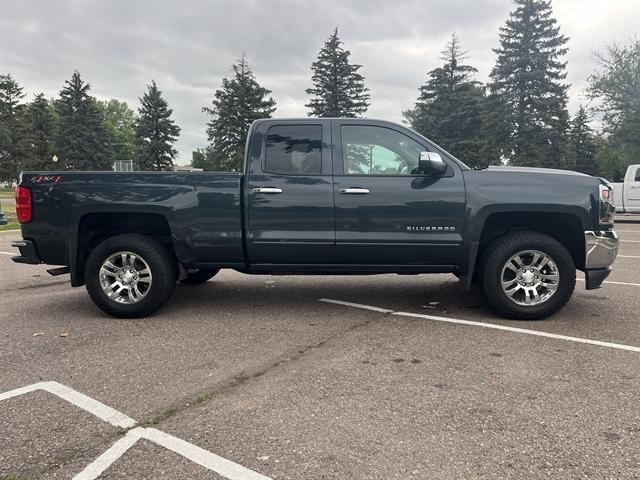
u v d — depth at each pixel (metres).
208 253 5.08
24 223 5.13
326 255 5.04
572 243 5.19
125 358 4.00
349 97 47.41
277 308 5.61
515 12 41.84
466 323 4.93
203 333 4.66
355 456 2.57
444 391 3.33
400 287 6.76
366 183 4.93
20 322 5.11
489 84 42.41
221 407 3.12
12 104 62.12
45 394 3.33
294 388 3.40
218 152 49.16
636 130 32.47
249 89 47.88
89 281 5.13
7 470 2.46
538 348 4.16
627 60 33.16
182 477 2.41
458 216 4.88
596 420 2.92
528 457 2.55
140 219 5.27
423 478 2.38
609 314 5.20
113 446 2.68
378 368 3.75
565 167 41.22
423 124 46.12
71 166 63.69
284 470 2.46
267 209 4.98
